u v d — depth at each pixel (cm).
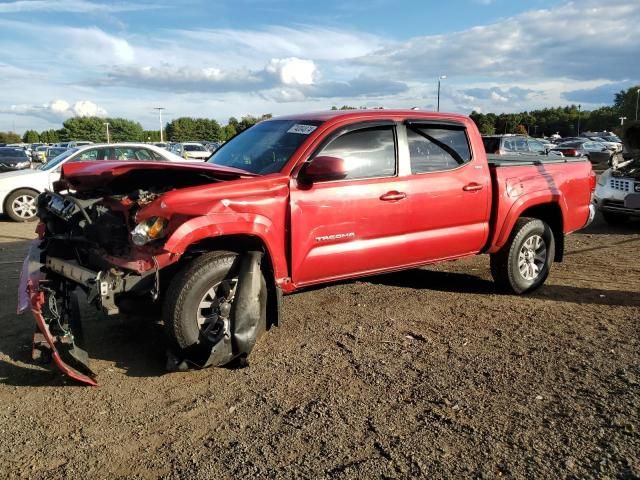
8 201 1164
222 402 362
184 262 412
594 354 430
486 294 597
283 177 430
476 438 314
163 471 290
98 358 434
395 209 485
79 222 438
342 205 456
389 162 489
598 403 352
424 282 645
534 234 590
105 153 1199
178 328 387
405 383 383
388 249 490
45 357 407
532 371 400
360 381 388
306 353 437
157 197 396
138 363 425
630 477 278
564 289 619
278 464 293
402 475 282
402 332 482
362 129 478
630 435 315
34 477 287
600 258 782
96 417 346
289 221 432
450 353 435
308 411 347
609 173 1098
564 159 637
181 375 404
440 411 344
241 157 501
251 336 396
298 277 447
